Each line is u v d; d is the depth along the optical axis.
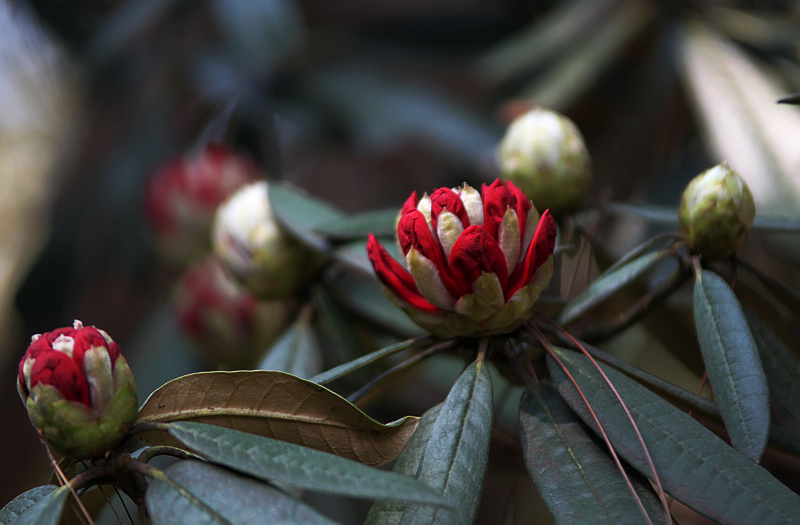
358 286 0.81
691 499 0.59
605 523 0.59
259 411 0.63
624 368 0.63
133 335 1.29
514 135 0.71
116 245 1.33
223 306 0.85
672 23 1.17
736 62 1.04
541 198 0.71
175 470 0.60
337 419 0.63
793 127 0.88
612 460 0.61
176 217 0.98
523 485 0.79
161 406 0.63
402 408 0.86
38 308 1.33
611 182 1.18
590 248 0.72
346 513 0.82
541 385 0.64
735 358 0.62
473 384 0.63
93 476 0.61
